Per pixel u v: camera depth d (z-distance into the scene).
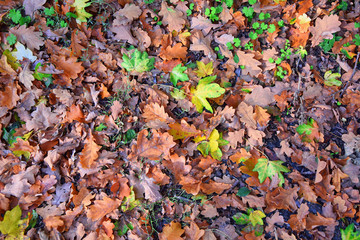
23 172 1.11
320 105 1.24
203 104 1.20
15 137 1.14
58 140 1.15
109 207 1.10
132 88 1.21
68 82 1.18
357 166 1.18
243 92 1.26
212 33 1.30
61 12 1.22
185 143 1.20
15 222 1.05
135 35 1.25
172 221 1.11
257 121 1.21
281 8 1.32
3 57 1.15
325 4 1.34
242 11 1.30
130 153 1.15
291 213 1.15
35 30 1.19
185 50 1.25
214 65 1.27
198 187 1.13
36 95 1.16
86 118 1.16
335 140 1.24
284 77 1.27
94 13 1.25
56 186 1.12
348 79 1.30
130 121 1.18
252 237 1.11
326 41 1.31
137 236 1.09
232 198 1.15
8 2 1.20
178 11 1.27
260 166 1.16
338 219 1.14
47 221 1.07
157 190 1.12
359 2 1.35
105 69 1.21
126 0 1.26
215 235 1.12
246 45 1.28
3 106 1.14
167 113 1.21
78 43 1.20
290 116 1.26
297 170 1.20
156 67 1.24
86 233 1.08
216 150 1.18
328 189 1.16
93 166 1.12
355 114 1.27
